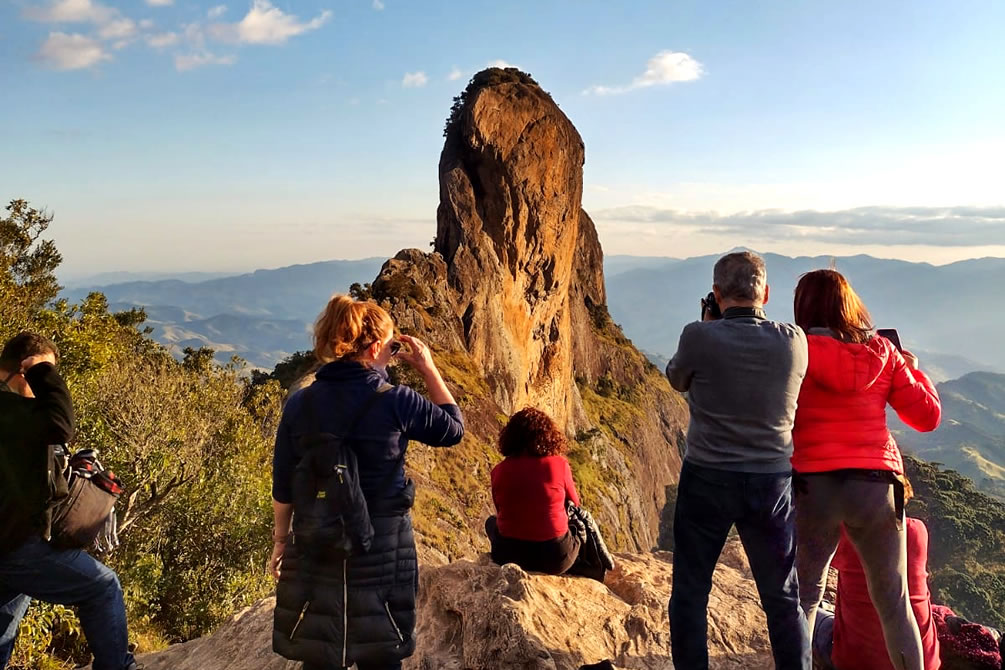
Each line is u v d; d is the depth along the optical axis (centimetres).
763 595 360
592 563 564
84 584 410
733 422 348
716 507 355
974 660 409
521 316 9494
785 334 352
